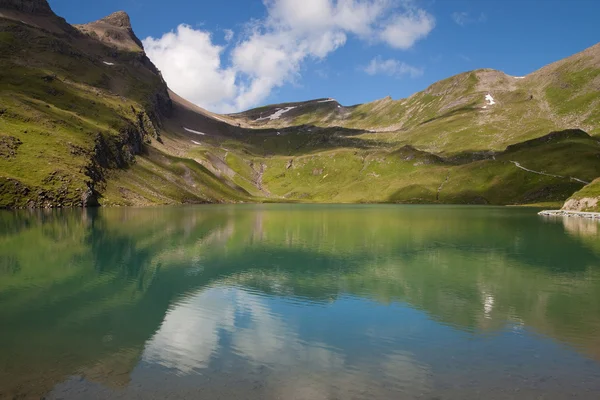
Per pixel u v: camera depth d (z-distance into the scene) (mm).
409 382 17734
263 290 33875
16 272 38688
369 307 29375
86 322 25234
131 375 17906
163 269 41469
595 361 20062
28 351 20453
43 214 101250
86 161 154250
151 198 176875
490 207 183750
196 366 19047
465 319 26719
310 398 16188
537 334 23969
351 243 61031
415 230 79375
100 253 49312
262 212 137625
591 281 37469
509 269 42875
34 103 179000
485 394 16703
